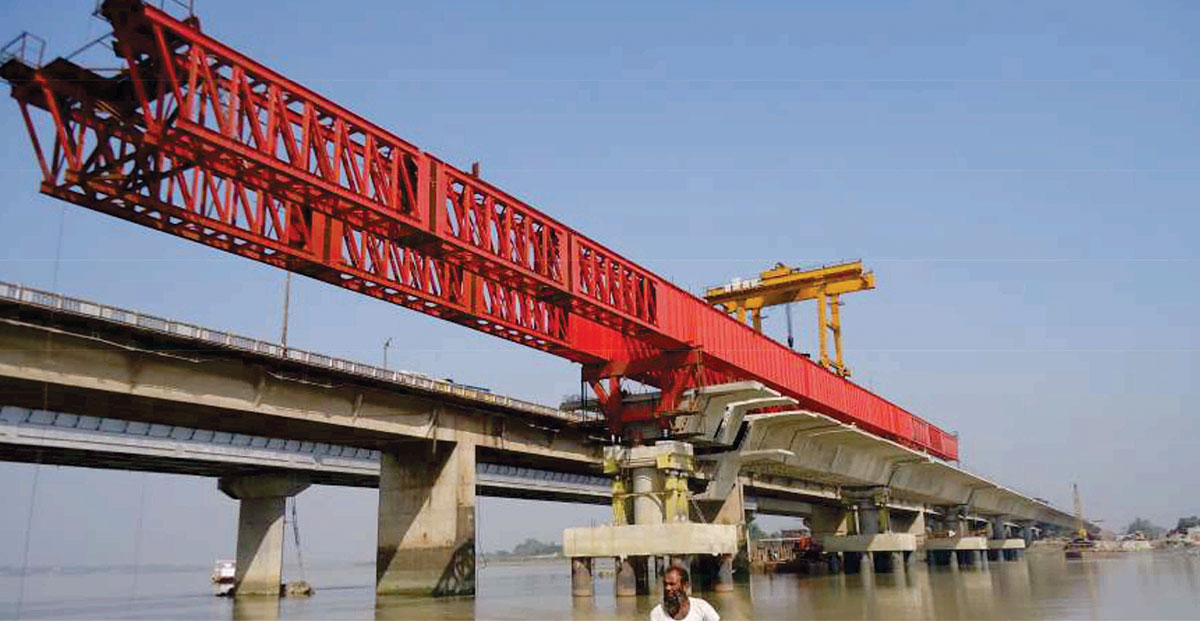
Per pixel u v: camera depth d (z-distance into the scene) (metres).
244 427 48.28
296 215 34.81
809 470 73.62
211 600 64.38
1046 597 43.91
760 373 60.41
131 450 45.72
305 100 32.16
